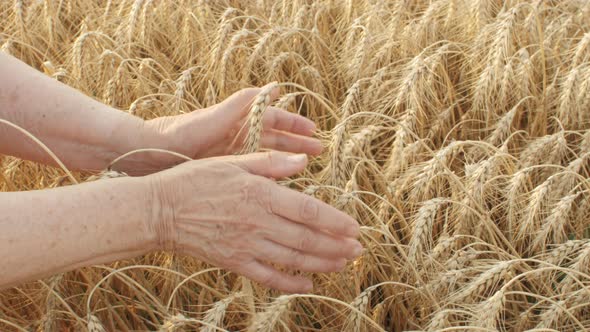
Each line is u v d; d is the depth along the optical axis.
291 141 1.09
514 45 1.50
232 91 1.38
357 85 1.20
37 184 1.21
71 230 0.88
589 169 1.25
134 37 1.56
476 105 1.33
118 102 1.34
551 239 1.17
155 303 1.05
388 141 1.27
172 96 1.25
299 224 0.93
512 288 1.09
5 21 1.71
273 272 0.96
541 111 1.34
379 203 1.16
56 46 1.59
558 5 1.64
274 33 1.39
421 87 1.27
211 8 1.74
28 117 1.03
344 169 1.06
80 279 1.14
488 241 1.14
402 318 1.09
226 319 1.10
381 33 1.50
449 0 1.55
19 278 0.88
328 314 1.10
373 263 1.08
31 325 1.08
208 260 0.95
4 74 1.02
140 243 0.92
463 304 1.00
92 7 1.76
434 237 1.18
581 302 1.03
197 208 0.92
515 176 1.11
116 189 0.91
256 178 0.92
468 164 1.18
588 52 1.37
